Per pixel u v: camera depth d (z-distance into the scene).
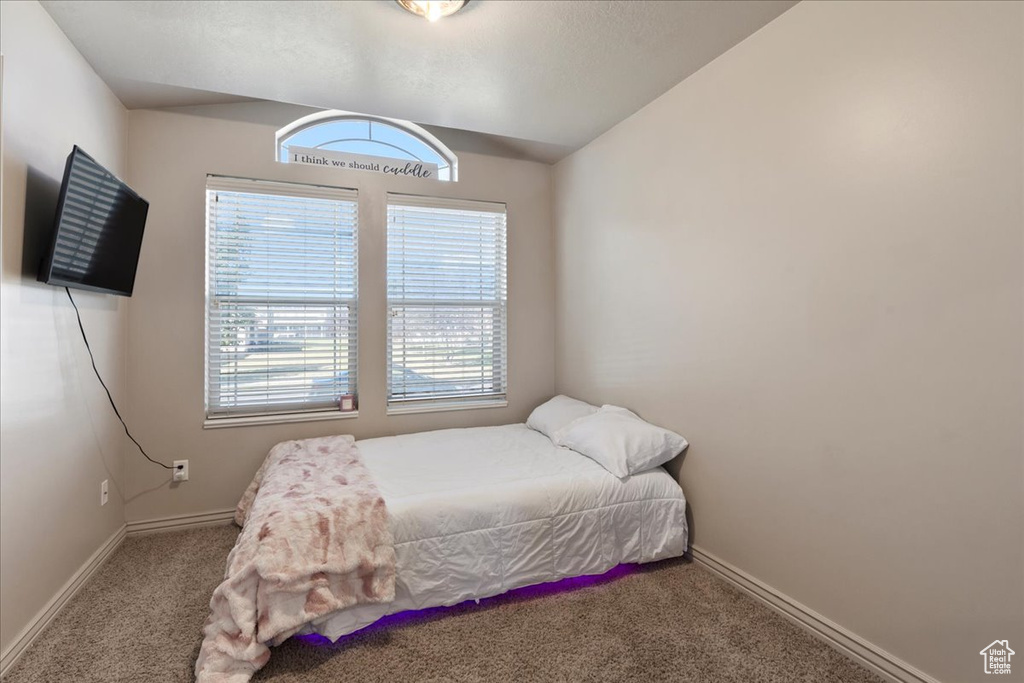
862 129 1.63
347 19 1.88
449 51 2.11
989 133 1.32
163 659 1.69
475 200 3.49
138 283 2.72
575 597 2.07
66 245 1.80
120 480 2.62
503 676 1.61
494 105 2.65
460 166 3.44
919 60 1.47
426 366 3.43
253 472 2.95
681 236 2.45
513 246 3.61
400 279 3.34
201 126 2.85
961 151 1.37
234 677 1.52
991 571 1.32
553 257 3.71
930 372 1.45
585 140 3.20
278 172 3.00
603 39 2.04
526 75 2.33
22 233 1.70
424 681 1.59
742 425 2.11
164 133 2.78
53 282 1.77
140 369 2.73
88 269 2.02
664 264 2.57
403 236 3.34
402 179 3.29
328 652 1.73
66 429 2.03
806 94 1.81
